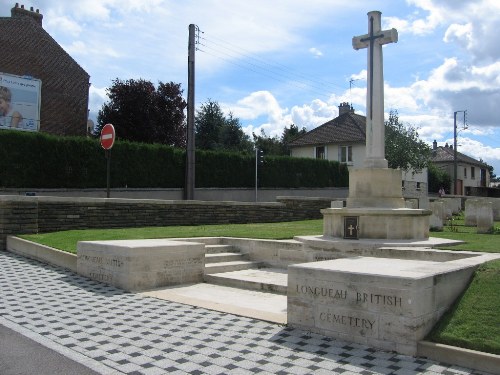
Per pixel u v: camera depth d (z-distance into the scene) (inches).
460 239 456.4
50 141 948.0
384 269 254.4
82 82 1316.4
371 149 461.4
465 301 249.0
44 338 247.8
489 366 202.1
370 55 464.8
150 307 314.8
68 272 426.9
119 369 205.8
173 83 1477.6
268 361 214.8
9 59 1192.2
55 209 569.0
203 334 255.1
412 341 221.8
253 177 1325.0
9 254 499.5
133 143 1065.5
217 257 459.8
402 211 424.5
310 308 257.9
